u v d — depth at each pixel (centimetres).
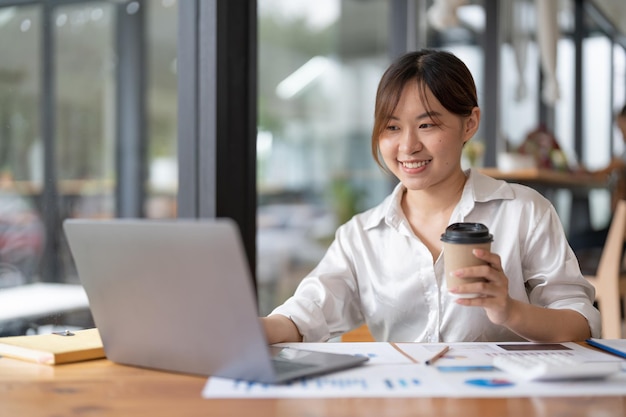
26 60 486
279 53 520
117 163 569
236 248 83
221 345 90
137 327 97
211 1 176
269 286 491
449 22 414
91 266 98
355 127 550
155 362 98
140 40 579
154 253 90
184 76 180
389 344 112
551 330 115
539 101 542
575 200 568
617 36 686
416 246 139
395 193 143
